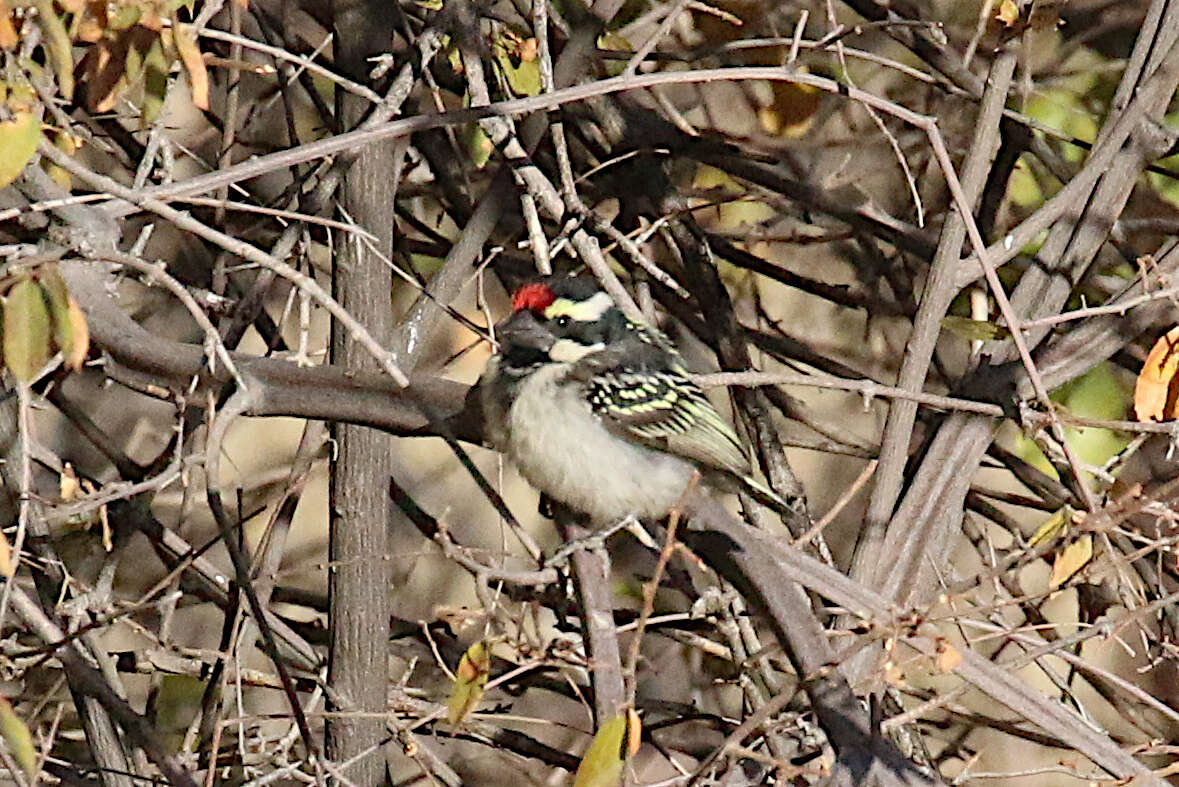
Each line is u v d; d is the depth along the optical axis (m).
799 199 13.02
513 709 14.85
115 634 13.83
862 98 9.20
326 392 8.78
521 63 10.74
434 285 11.02
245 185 13.65
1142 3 14.35
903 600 10.34
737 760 9.41
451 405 9.54
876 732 8.43
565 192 10.84
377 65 11.16
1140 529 11.44
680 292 12.73
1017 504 12.97
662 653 13.65
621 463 10.03
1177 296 10.32
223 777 11.41
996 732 15.02
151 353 8.34
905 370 10.59
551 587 11.05
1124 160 11.29
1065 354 11.03
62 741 11.66
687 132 12.62
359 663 10.72
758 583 8.79
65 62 7.84
